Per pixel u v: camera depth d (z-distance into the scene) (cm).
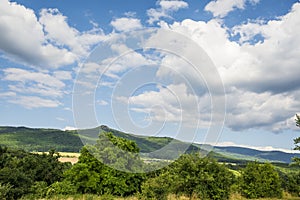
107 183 1138
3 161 1816
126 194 1166
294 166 1862
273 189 1745
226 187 1421
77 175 1175
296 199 1711
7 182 1356
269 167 1769
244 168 1747
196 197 1298
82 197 1117
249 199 1598
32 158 1892
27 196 1302
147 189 1123
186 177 1308
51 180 1802
